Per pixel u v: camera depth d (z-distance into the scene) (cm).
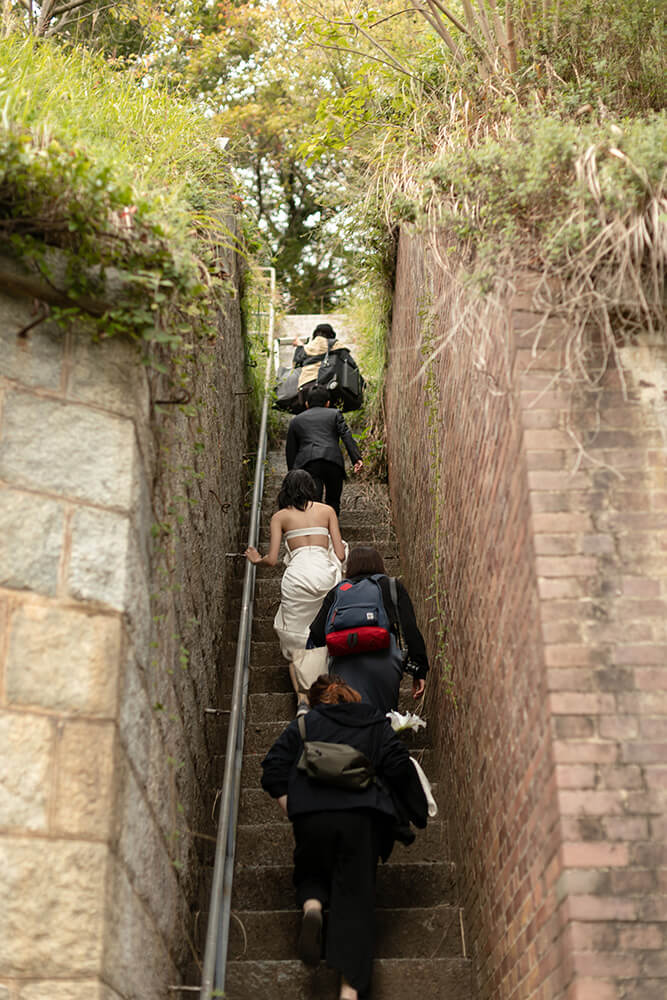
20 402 262
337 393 789
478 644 370
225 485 596
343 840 354
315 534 538
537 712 269
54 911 233
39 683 246
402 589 459
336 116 533
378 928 394
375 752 372
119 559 267
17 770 239
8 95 308
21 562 251
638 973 234
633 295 280
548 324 287
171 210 316
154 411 312
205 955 321
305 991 360
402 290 686
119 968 248
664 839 244
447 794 450
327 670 488
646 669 257
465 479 402
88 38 705
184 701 375
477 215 333
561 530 268
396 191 445
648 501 271
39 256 266
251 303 814
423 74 528
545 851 261
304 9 616
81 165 267
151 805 296
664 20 407
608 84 401
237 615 617
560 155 298
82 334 279
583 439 277
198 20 826
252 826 446
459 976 367
